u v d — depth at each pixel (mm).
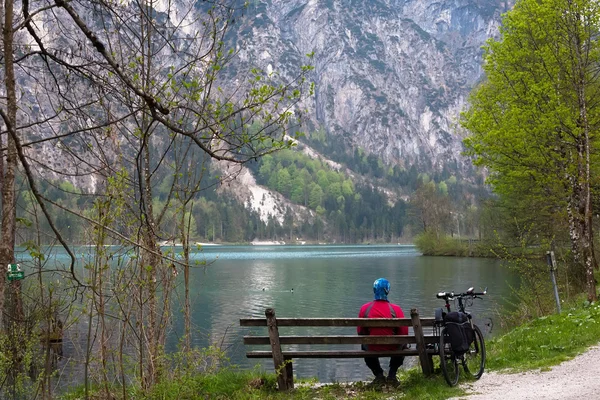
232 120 6340
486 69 24344
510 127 22828
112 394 10352
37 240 7066
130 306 9500
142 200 5059
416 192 115000
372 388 9375
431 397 8297
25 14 4488
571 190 22375
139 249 8742
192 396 9609
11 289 10609
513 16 23078
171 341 23656
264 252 143250
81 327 19797
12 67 4328
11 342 10570
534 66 22250
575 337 12375
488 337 20391
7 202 4965
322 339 9133
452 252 98438
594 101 20672
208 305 37375
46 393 10836
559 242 28328
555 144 22719
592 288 17844
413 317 9117
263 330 26984
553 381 8922
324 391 9477
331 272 67562
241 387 10008
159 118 4062
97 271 8391
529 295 21531
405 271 64812
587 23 18875
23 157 3871
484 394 8336
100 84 5219
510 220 31828
